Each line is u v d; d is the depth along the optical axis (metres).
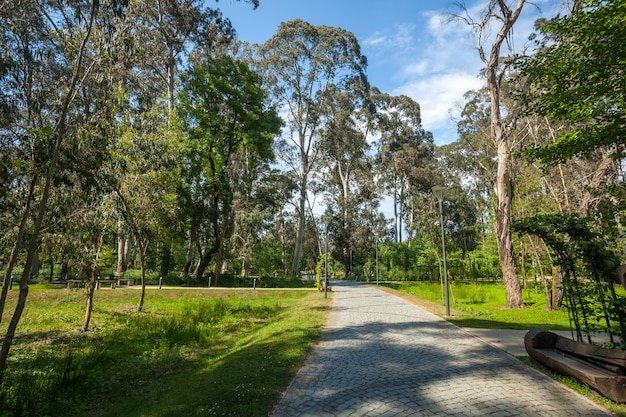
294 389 4.76
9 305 16.31
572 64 5.38
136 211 13.90
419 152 45.00
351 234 45.66
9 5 8.38
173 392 5.19
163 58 25.45
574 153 6.03
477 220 42.31
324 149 41.12
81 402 5.95
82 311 15.65
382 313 11.96
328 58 34.41
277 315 13.71
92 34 9.91
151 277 28.25
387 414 3.96
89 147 9.30
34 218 9.64
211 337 10.38
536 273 21.28
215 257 32.41
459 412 3.99
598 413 3.94
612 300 4.72
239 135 28.34
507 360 6.08
